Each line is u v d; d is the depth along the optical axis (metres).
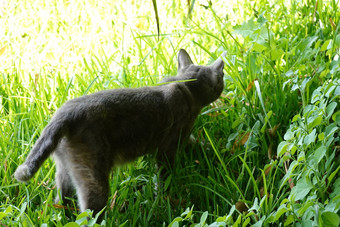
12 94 4.59
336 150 3.32
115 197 3.36
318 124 3.03
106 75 4.68
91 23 6.30
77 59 5.37
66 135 3.15
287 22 5.13
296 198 2.68
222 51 4.55
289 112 3.88
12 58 5.45
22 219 2.99
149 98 3.58
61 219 3.29
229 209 3.22
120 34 5.89
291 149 2.97
